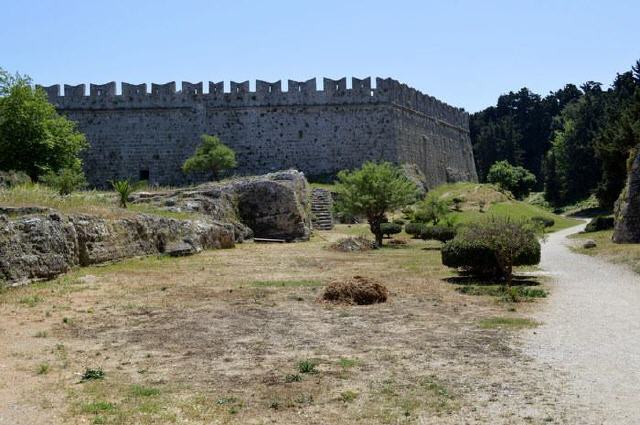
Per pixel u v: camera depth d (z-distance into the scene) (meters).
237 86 69.81
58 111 68.50
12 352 10.57
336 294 15.77
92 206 25.48
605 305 15.52
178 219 30.39
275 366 9.70
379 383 8.80
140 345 11.08
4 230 16.94
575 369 9.43
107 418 7.50
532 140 125.56
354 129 69.56
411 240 43.53
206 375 9.23
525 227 20.73
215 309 14.66
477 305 15.47
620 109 74.38
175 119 69.12
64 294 16.38
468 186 75.00
